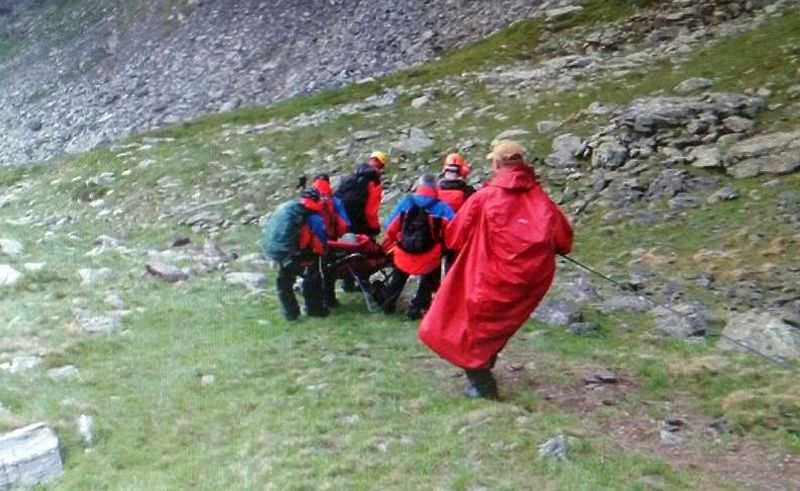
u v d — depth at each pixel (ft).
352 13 127.03
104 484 20.56
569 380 27.40
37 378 26.96
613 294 38.27
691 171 55.62
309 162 74.18
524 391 26.20
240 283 40.34
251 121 96.63
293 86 114.01
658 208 51.08
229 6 138.92
